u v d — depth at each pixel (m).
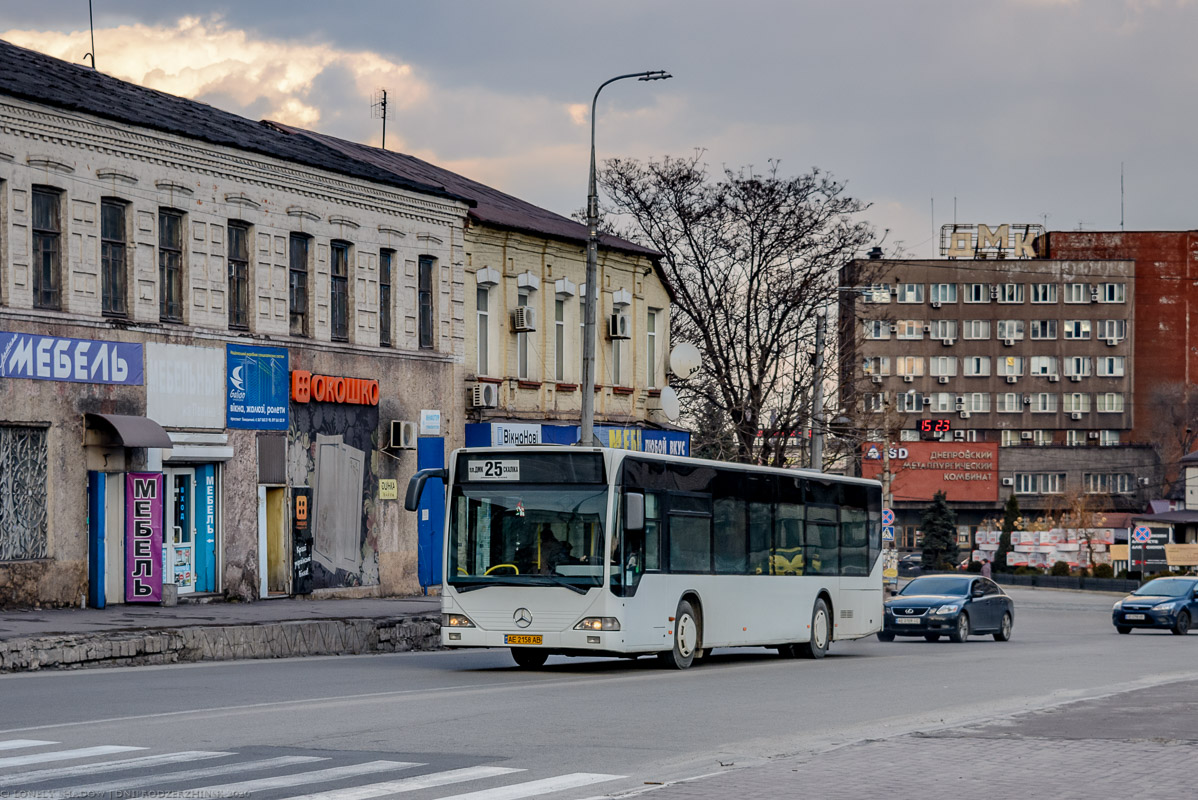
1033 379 116.56
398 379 34.75
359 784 9.61
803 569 25.75
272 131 33.41
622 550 19.91
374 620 25.20
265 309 30.83
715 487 22.80
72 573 25.94
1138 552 78.00
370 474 33.84
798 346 54.94
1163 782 9.95
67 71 28.41
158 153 28.09
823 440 52.53
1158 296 116.38
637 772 10.36
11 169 25.08
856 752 11.38
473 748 11.52
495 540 20.14
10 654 18.33
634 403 45.28
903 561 108.81
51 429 25.67
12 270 25.09
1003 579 89.94
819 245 55.06
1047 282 116.69
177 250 28.84
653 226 56.03
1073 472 115.81
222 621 22.89
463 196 36.72
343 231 33.06
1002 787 9.70
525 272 39.56
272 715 13.51
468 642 19.97
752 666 22.95
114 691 15.87
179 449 28.22
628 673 20.39
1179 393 115.62
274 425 30.84
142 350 27.58
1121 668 22.58
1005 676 20.36
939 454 114.94
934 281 116.88
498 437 37.75
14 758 10.53
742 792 9.41
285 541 31.17
